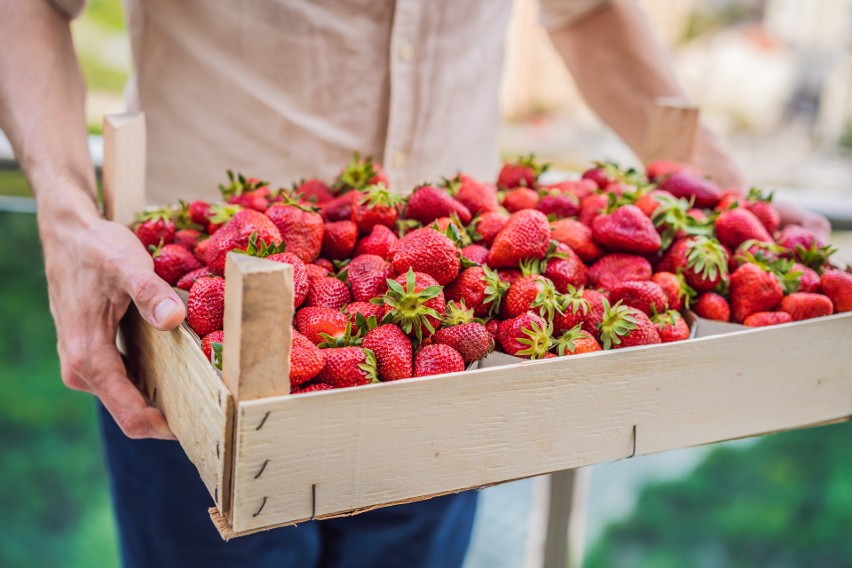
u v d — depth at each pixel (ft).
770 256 4.78
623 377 3.94
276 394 3.28
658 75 6.46
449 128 6.14
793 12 10.32
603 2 6.36
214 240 4.14
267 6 5.53
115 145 4.87
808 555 7.43
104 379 4.32
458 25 5.90
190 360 3.67
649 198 4.92
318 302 4.00
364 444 3.47
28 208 6.61
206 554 5.58
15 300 6.76
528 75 9.44
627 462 7.48
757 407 4.41
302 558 5.72
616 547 7.68
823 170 9.89
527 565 7.18
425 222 4.67
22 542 7.47
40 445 7.20
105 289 4.22
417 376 3.74
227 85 5.70
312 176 5.94
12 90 4.88
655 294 4.33
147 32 5.66
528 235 4.34
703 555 7.61
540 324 3.97
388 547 5.88
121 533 5.74
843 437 7.23
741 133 10.44
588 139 9.59
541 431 3.83
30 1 5.04
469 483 3.76
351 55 5.72
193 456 3.80
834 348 4.49
